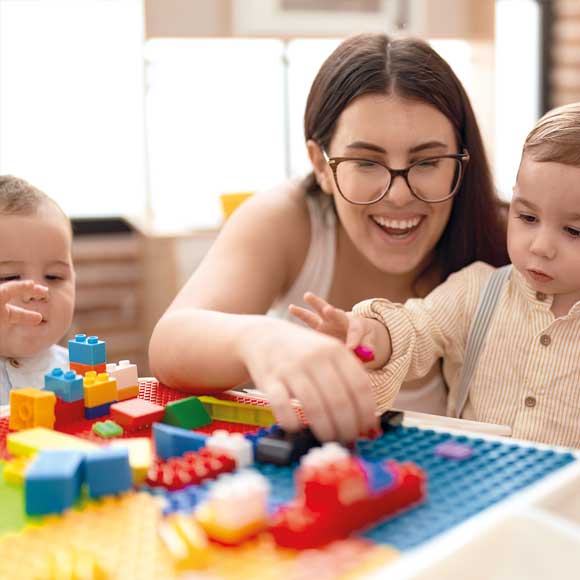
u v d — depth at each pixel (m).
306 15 2.34
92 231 2.39
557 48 2.74
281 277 1.03
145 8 2.20
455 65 2.47
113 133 2.40
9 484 0.51
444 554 0.39
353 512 0.42
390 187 0.91
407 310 0.85
